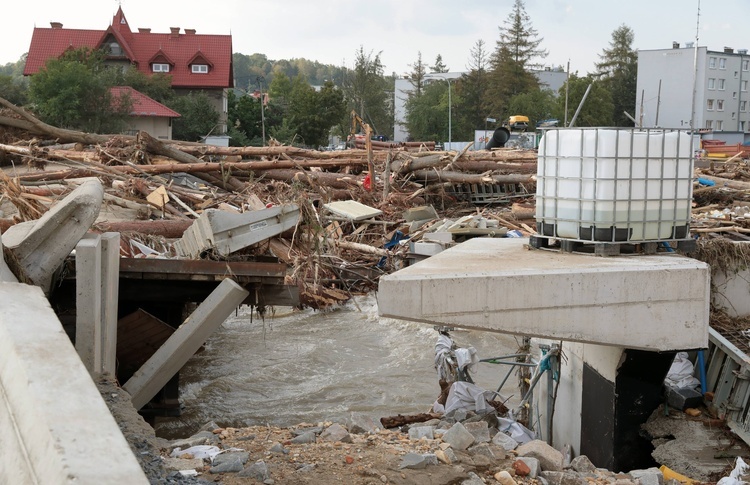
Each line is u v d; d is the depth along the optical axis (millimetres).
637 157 8562
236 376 13875
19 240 8961
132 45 76250
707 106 94125
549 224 9117
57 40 76188
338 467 5980
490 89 95688
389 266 20469
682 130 8773
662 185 8703
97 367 8383
